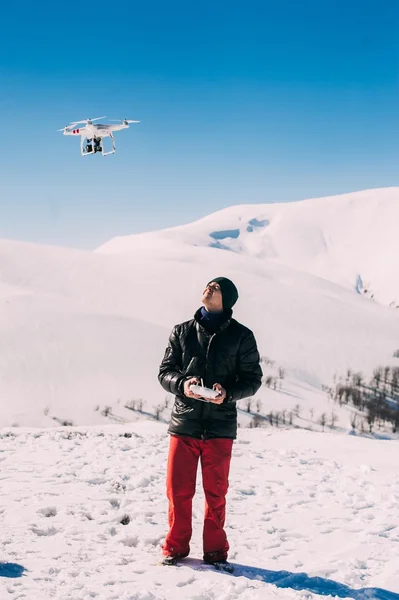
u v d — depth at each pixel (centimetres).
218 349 479
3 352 17750
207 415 475
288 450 1052
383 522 610
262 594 405
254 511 657
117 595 391
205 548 480
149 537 539
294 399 18788
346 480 823
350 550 520
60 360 17738
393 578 448
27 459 905
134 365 18088
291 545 542
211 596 404
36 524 564
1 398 15688
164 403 16338
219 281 486
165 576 439
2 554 471
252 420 16800
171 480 480
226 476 480
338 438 1251
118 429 1331
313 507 677
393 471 909
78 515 601
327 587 439
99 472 814
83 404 15850
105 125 2639
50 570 439
